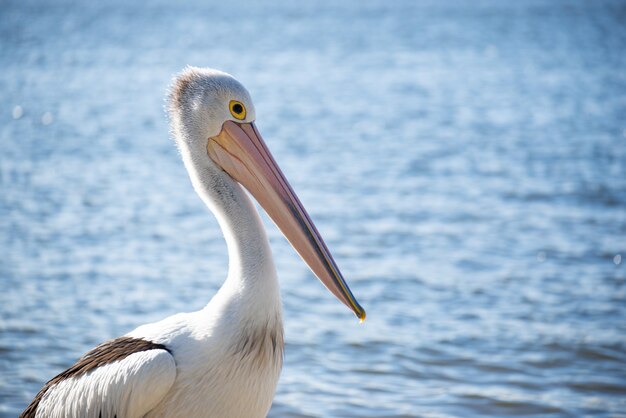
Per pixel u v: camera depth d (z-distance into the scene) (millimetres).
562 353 11367
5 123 35344
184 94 6254
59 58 66125
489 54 66250
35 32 92938
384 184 22562
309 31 93562
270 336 5918
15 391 9945
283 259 15727
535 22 102812
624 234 17094
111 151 28578
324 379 10570
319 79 51906
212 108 6184
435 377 10680
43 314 12508
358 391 10242
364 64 60219
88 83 51406
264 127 33906
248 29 97750
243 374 5828
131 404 5625
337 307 13148
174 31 95500
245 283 5883
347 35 86750
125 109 40250
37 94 46062
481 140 30156
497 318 12625
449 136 31172
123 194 21359
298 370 10828
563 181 22453
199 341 5820
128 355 5797
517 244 16516
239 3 177000
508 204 19922
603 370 10914
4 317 12336
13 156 27234
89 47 75688
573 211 19141
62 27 101438
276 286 5996
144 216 18953
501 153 27312
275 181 6191
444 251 16047
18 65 61125
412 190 21719
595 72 54188
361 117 36625
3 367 10617
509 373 10805
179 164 26094
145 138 31531
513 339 11836
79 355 11055
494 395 10195
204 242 16797
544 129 32625
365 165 25500
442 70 56094
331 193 21438
